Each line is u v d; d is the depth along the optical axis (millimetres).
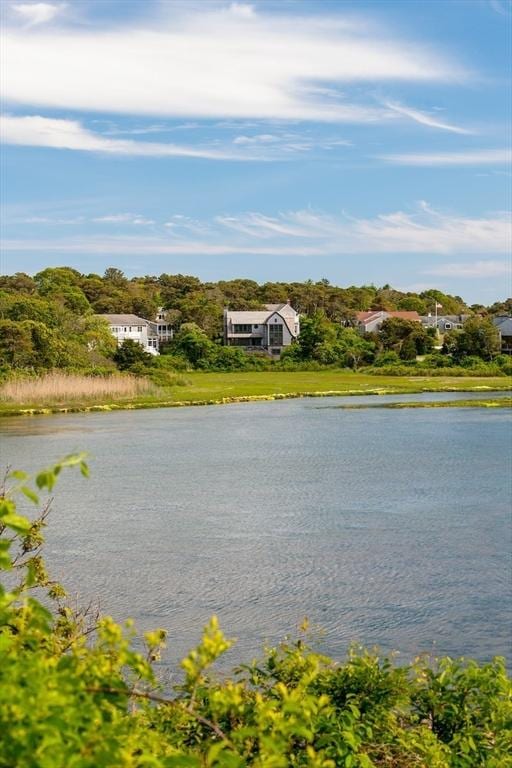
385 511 29812
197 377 115312
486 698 8797
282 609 19062
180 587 20719
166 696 14070
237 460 42938
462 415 65125
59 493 33625
